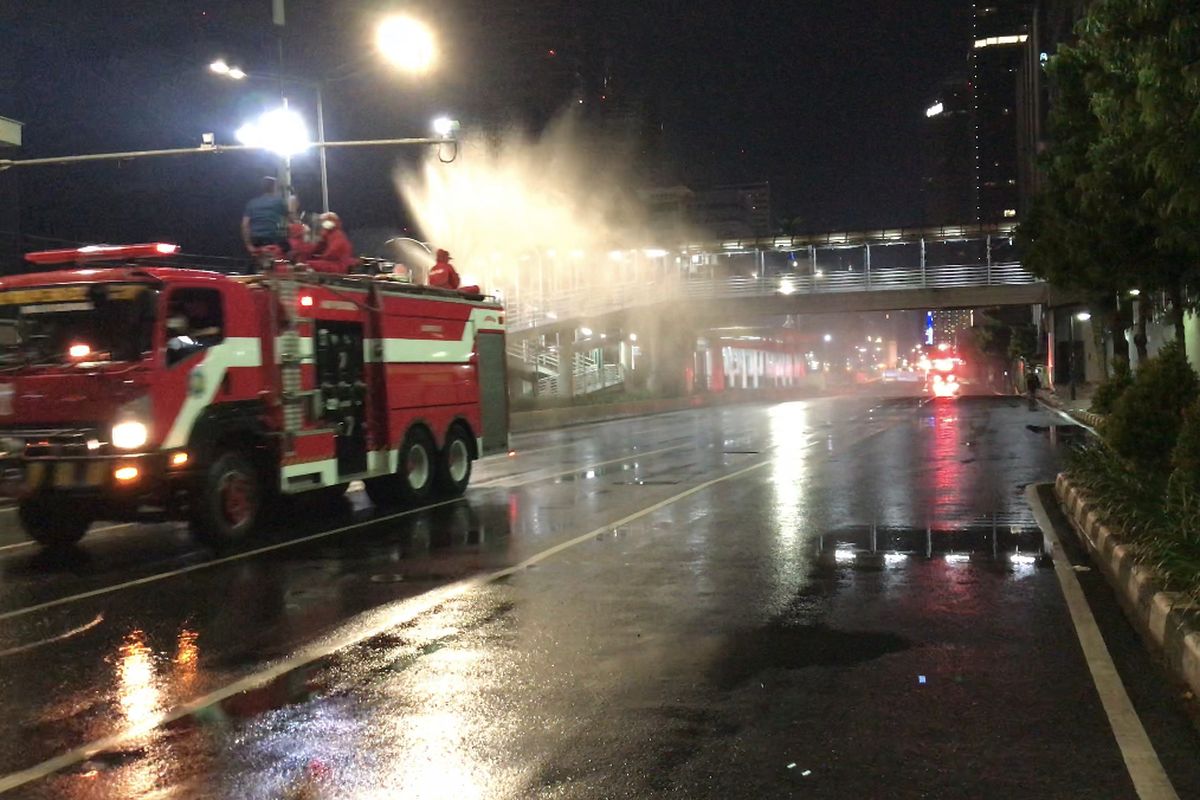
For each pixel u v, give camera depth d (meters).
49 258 12.07
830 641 7.45
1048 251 25.83
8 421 11.16
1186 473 9.84
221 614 8.73
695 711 5.98
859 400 62.94
